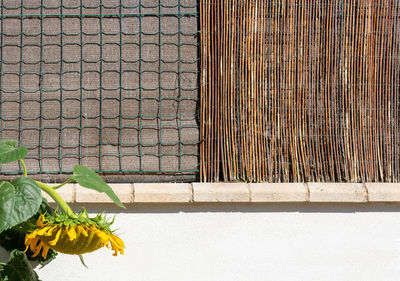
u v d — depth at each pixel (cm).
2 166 300
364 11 304
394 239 300
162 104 306
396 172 305
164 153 305
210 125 302
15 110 302
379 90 305
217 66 302
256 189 291
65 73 304
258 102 302
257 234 298
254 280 296
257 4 302
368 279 299
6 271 238
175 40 306
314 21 304
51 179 302
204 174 300
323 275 298
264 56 303
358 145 304
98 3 305
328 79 304
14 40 303
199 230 296
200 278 295
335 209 300
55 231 192
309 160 302
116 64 305
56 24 304
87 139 304
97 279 292
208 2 301
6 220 192
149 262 294
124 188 289
